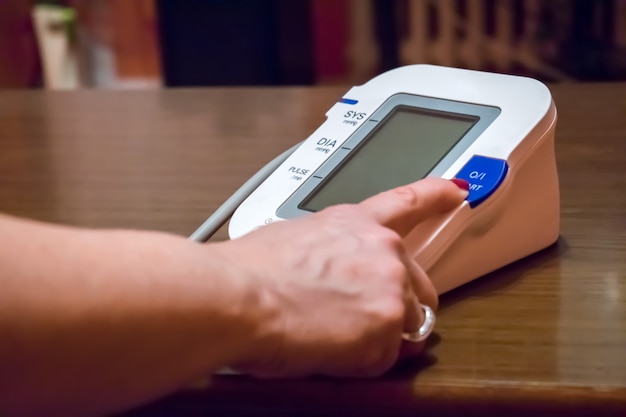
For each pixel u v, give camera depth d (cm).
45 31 181
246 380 44
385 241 43
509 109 55
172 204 67
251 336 37
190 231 62
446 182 50
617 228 59
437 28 195
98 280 34
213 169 74
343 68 209
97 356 34
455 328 48
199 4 157
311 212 52
